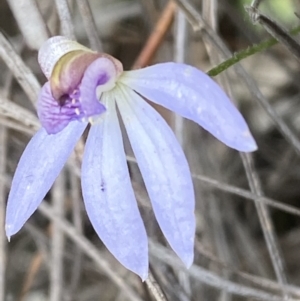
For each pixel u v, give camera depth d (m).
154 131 0.10
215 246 0.13
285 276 0.12
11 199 0.10
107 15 0.15
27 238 0.14
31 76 0.12
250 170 0.12
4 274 0.13
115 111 0.10
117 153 0.10
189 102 0.09
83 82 0.10
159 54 0.14
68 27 0.12
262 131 0.15
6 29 0.14
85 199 0.10
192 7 0.12
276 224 0.14
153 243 0.12
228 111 0.09
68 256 0.14
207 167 0.13
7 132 0.13
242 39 0.15
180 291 0.12
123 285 0.12
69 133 0.10
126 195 0.10
